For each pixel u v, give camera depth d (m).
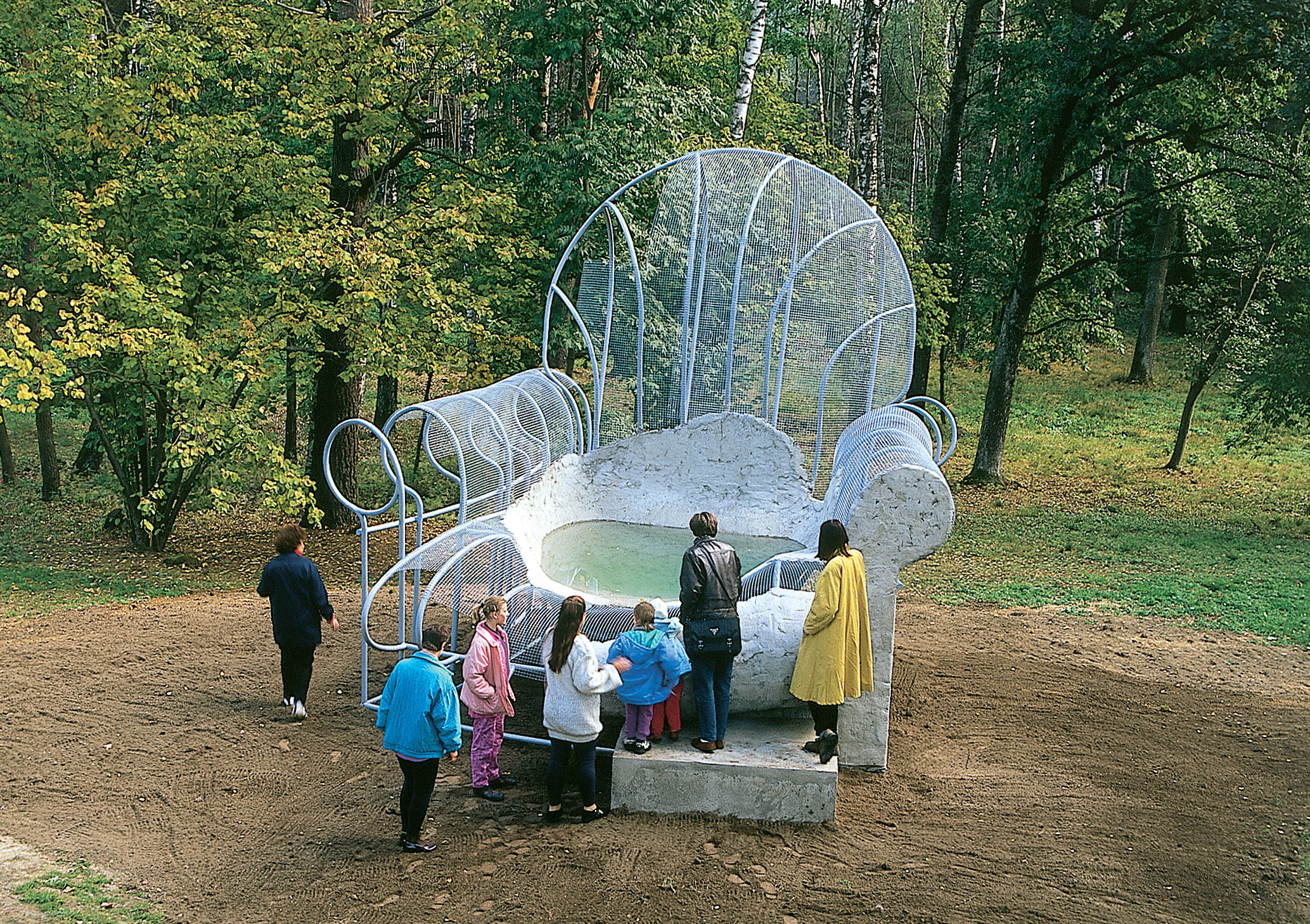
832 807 6.02
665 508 10.30
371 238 14.19
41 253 12.73
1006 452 22.66
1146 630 10.55
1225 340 19.58
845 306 10.17
